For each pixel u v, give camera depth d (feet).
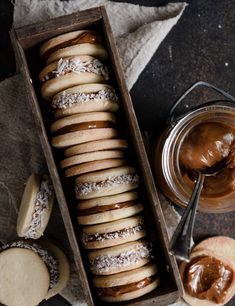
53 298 2.26
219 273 2.23
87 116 1.88
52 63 1.90
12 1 2.23
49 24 1.87
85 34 1.92
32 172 2.23
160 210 1.90
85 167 1.88
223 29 2.31
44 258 2.16
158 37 2.23
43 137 1.86
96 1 2.24
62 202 1.87
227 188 1.90
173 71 2.29
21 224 2.09
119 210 1.90
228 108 1.83
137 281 1.93
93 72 1.91
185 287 2.23
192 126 1.86
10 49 2.23
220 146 1.91
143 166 1.90
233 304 2.31
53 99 1.93
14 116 2.23
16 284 2.18
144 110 2.26
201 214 2.27
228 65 2.31
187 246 1.63
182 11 2.25
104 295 1.95
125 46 2.23
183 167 1.92
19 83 2.22
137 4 2.27
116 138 1.95
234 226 2.28
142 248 1.95
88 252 1.97
